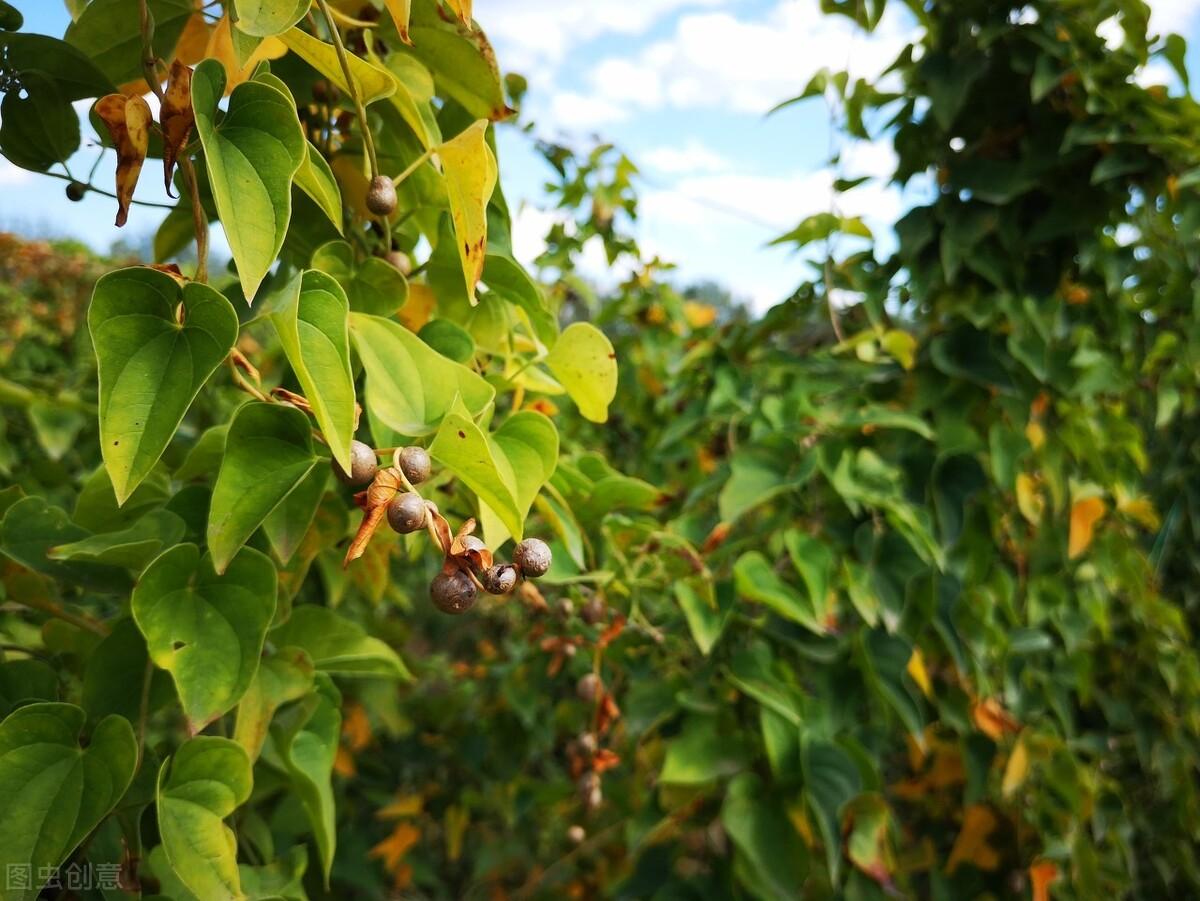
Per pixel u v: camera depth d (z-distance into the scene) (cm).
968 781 54
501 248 34
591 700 41
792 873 40
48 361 82
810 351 65
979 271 55
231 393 43
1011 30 54
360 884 58
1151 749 65
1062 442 57
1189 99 53
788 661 49
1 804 23
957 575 52
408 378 25
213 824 25
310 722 32
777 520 50
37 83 27
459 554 21
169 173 22
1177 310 65
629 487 36
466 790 68
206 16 28
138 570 27
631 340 79
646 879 48
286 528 27
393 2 24
